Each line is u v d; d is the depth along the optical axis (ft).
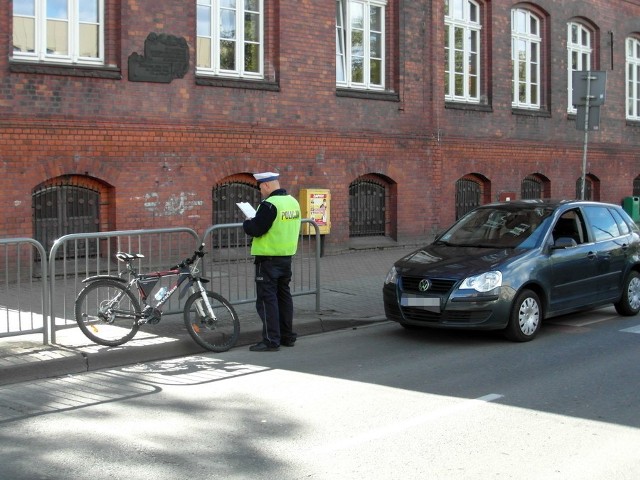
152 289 27.61
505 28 67.21
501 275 28.78
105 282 26.71
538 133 70.95
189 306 27.73
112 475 15.98
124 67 43.09
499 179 66.95
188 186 46.03
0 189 39.14
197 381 23.89
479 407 20.84
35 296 26.63
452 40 63.46
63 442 18.10
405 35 58.18
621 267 34.47
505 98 67.26
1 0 38.93
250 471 16.19
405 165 58.44
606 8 79.61
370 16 56.95
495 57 66.33
